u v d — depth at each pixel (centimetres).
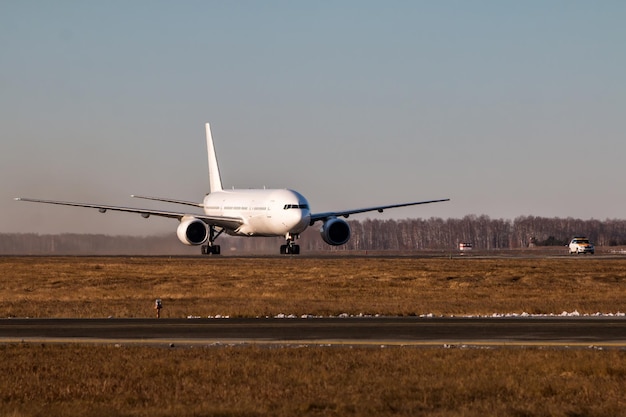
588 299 18925
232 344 11369
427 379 8550
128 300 19300
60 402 7694
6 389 8244
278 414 7075
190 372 9056
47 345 11262
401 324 13600
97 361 9862
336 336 12100
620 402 7488
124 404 7538
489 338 11794
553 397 7744
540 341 11444
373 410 7175
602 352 10188
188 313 15738
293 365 9400
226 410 7188
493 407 7294
